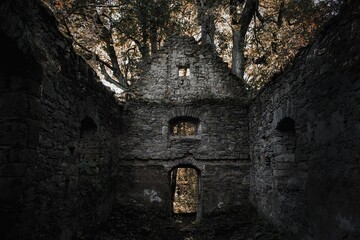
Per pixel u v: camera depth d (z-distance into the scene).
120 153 8.83
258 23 12.09
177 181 15.52
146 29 12.45
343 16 3.55
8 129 3.38
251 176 8.56
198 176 9.14
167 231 7.62
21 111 3.43
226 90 9.36
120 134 8.91
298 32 6.53
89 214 6.21
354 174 3.31
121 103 9.03
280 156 6.08
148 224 7.75
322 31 4.03
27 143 3.46
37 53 3.62
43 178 4.12
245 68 10.50
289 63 5.36
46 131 4.20
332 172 3.79
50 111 4.32
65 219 4.90
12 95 3.44
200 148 8.86
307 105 4.57
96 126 6.64
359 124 3.24
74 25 7.32
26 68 3.49
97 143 6.77
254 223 7.18
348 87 3.45
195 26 13.48
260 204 7.46
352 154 3.36
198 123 9.17
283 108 5.69
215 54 9.59
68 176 5.02
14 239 3.24
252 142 8.50
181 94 9.30
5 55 3.35
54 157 4.48
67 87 4.94
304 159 4.68
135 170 8.73
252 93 8.60
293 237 5.13
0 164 3.33
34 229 3.83
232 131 8.99
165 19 12.24
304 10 7.05
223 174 8.76
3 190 3.28
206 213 8.48
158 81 9.39
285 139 6.12
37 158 3.94
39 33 3.84
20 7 3.22
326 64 3.98
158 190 8.62
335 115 3.74
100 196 6.99
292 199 5.21
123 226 7.27
